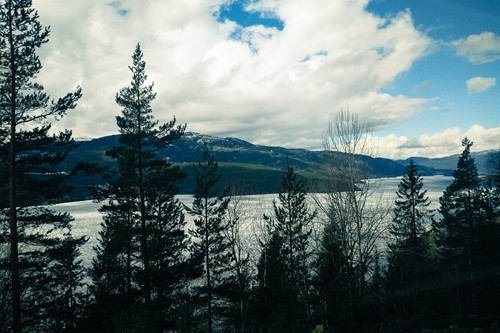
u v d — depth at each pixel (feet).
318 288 57.62
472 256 99.96
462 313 74.64
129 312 56.18
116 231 70.44
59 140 52.95
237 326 78.13
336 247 57.16
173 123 72.02
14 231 48.03
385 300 54.95
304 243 99.60
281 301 61.11
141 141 69.41
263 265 81.00
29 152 51.16
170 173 70.33
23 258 51.67
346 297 51.49
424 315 56.59
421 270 75.82
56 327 62.34
